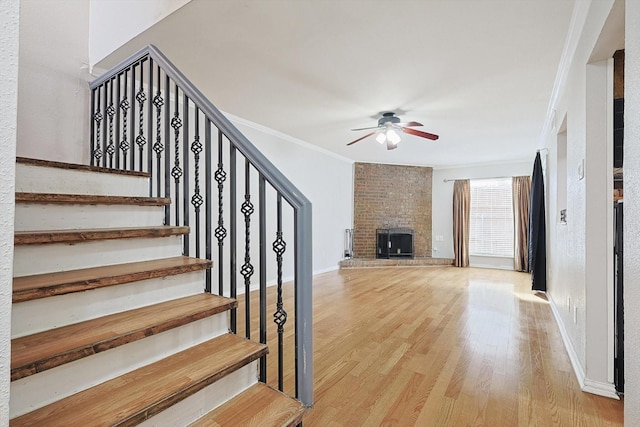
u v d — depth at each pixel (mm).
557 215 3586
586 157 2055
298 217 1369
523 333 3020
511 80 3068
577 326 2371
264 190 1513
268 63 2783
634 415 1121
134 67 2207
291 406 1310
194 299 1572
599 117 2018
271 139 4949
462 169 7449
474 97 3494
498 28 2246
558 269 3520
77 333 1157
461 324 3262
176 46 2518
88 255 1471
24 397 969
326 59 2709
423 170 7656
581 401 1904
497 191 7082
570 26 2209
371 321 3340
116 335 1145
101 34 2705
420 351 2598
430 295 4473
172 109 3555
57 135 2664
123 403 1029
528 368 2318
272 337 2846
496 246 7012
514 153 6191
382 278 5707
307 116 4176
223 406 1302
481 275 6066
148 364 1270
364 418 1744
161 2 2184
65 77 2705
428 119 4219
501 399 1925
